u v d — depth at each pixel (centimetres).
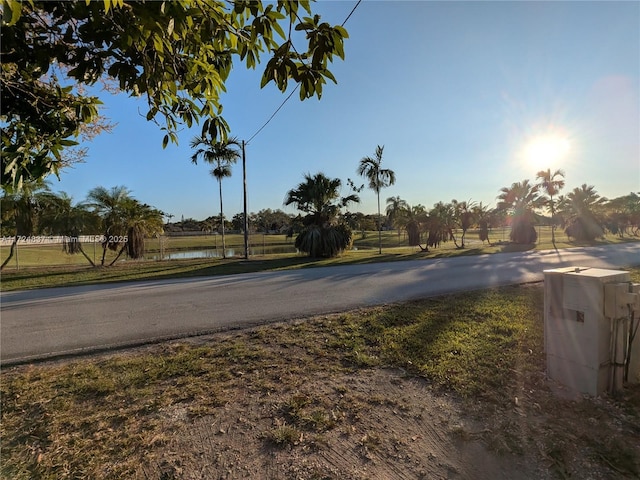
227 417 292
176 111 240
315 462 235
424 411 293
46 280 1212
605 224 3494
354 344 454
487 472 223
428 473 223
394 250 2717
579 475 218
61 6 157
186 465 235
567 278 322
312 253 2027
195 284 1060
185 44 195
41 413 304
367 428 271
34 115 208
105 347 482
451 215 2753
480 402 303
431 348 427
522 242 3120
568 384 322
